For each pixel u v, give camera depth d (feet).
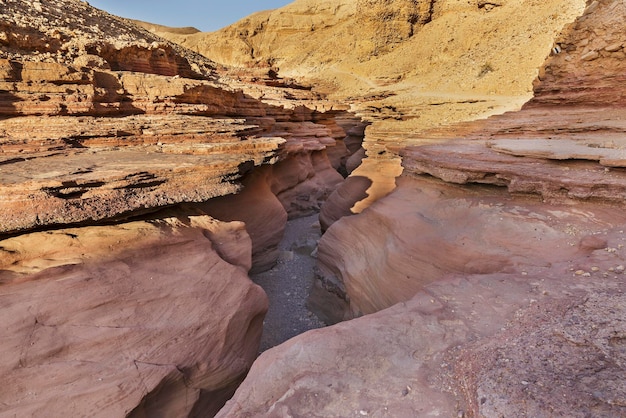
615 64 44.75
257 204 44.96
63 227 22.53
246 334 24.67
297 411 11.71
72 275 20.36
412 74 189.37
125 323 19.72
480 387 10.99
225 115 54.34
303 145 72.49
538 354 11.89
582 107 47.57
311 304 39.24
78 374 17.22
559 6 136.87
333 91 205.16
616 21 45.16
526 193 27.50
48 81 35.86
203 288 23.59
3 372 16.01
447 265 24.85
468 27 183.32
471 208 28.71
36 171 24.62
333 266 38.27
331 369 13.47
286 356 14.35
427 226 29.68
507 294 17.11
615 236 20.43
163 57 55.67
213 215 37.40
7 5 48.85
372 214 37.78
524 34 140.36
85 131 34.09
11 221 20.22
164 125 39.37
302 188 71.77
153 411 18.80
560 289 16.47
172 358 19.88
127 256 22.90
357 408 11.63
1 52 36.73
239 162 31.37
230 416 12.17
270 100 84.99
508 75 121.19
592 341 11.98
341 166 103.91
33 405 15.85
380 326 15.66
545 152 29.22
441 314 16.29
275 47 307.78
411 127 77.66
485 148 38.78
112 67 48.55
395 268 28.78
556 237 21.98
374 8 219.41
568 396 9.73
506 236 23.62
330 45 264.11
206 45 318.45
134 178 25.14
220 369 21.83
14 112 33.17
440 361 13.37
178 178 27.71
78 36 49.06
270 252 46.78
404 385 12.39
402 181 42.47
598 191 23.93
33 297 18.72
